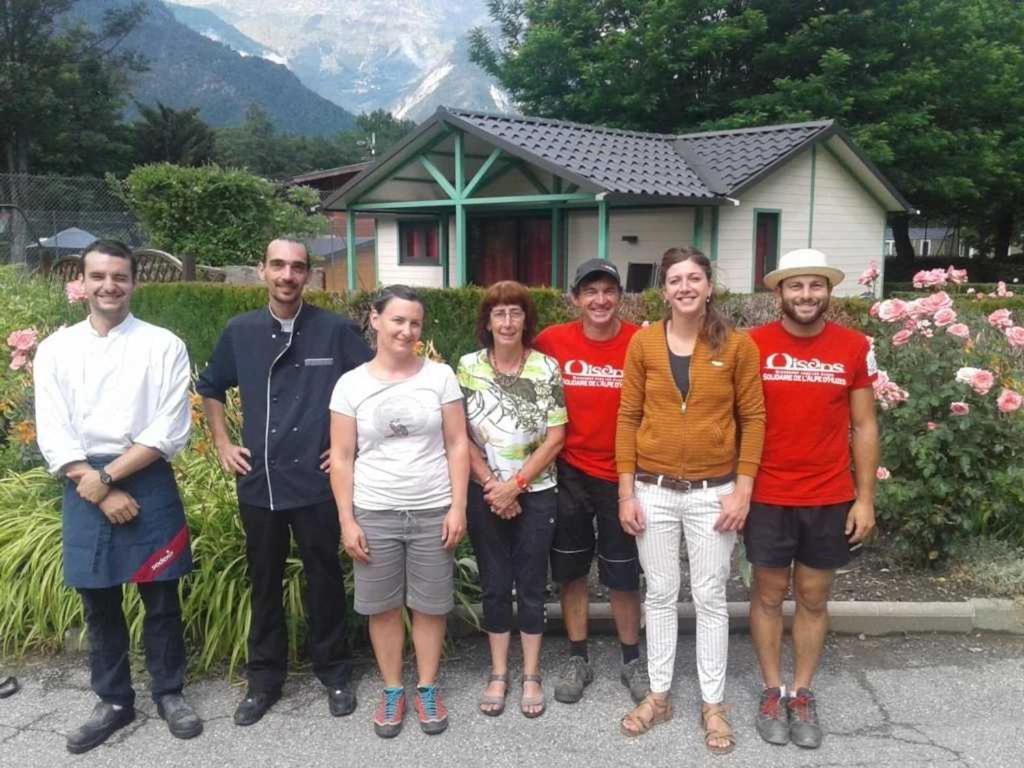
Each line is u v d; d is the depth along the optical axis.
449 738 3.46
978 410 4.73
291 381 3.60
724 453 3.36
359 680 3.94
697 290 3.26
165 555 3.47
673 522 3.43
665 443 3.37
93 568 3.35
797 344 3.35
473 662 4.12
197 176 15.53
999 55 20.50
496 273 16.59
